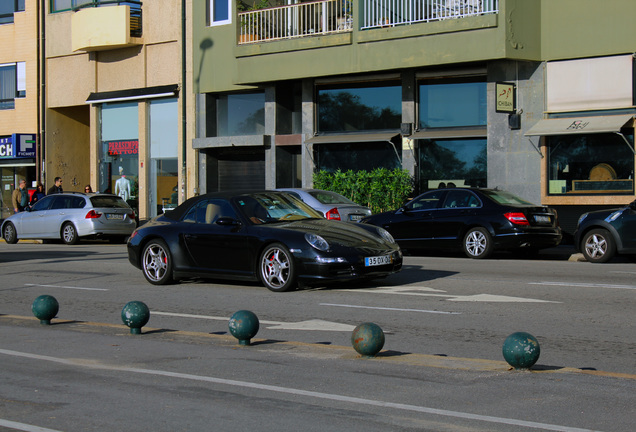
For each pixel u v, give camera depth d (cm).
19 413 549
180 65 2925
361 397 577
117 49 3103
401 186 2323
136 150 3086
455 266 1559
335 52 2411
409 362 696
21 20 3350
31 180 3466
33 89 3328
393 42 2305
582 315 968
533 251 1869
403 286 1248
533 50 2183
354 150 2548
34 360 723
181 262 1312
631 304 1043
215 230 1270
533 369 663
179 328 943
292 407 555
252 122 2802
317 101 2605
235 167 2864
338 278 1152
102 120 3177
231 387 613
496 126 2266
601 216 1620
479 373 646
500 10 2136
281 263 1198
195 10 2831
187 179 2894
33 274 1586
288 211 1289
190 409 554
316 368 675
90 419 533
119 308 1123
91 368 687
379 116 2505
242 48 2592
